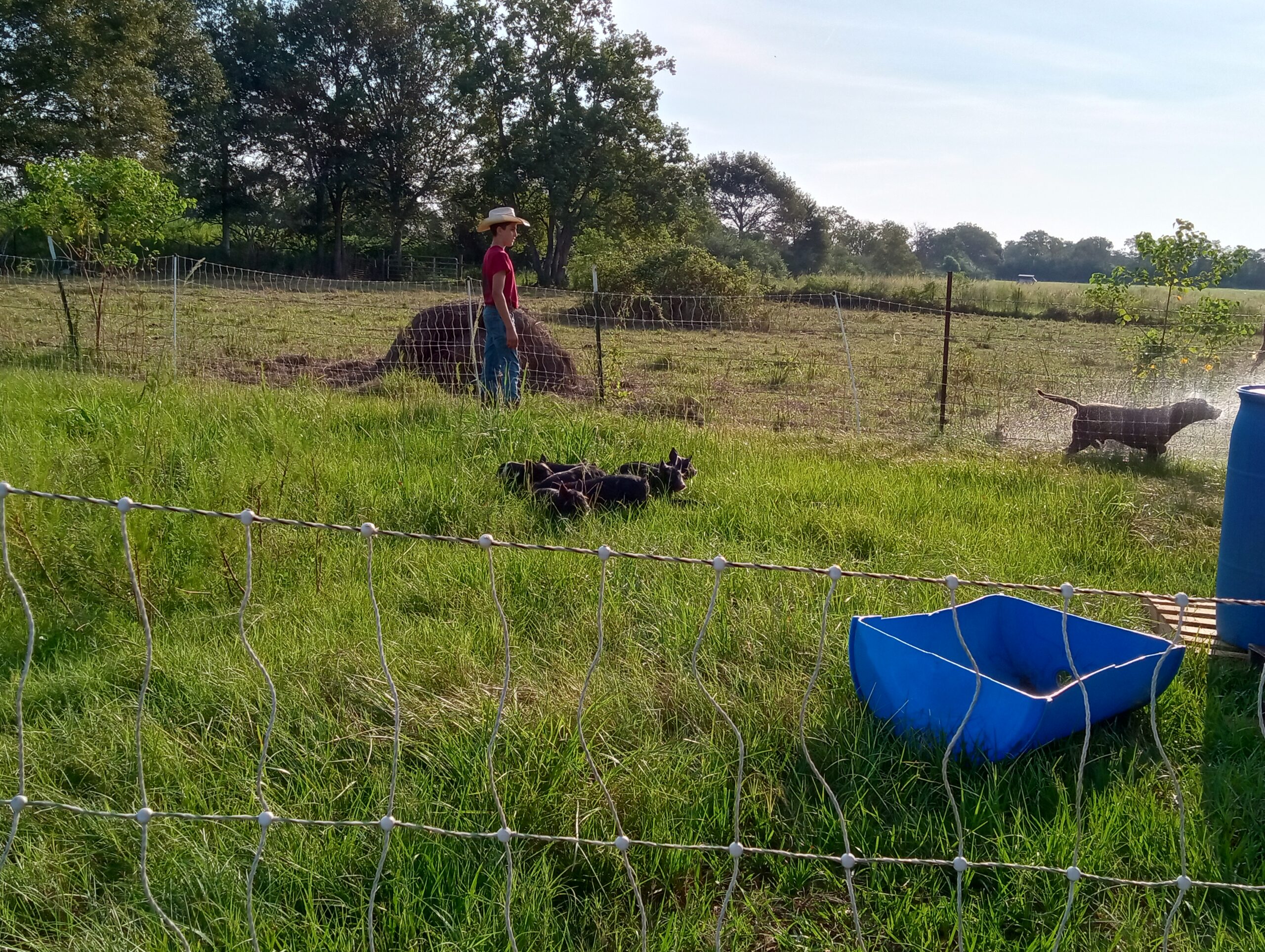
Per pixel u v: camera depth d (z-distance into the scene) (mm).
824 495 6781
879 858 2377
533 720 3273
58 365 10844
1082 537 6023
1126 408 9422
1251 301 27531
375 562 4883
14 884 2543
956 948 2479
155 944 2354
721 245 53938
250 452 6609
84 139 36000
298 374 11320
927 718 3359
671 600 4430
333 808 2869
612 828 2826
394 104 48625
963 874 2701
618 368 12492
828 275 49031
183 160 45156
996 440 10195
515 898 2529
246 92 47438
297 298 26109
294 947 2373
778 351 18469
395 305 24703
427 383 9367
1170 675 3549
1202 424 11297
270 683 2373
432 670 3637
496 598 2340
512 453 7098
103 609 4223
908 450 9172
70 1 35969
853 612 4484
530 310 25141
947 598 4676
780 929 2541
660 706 3539
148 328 15109
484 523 5605
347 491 5848
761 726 3402
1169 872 2732
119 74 37375
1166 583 5230
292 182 48156
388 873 2609
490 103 45344
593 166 45438
